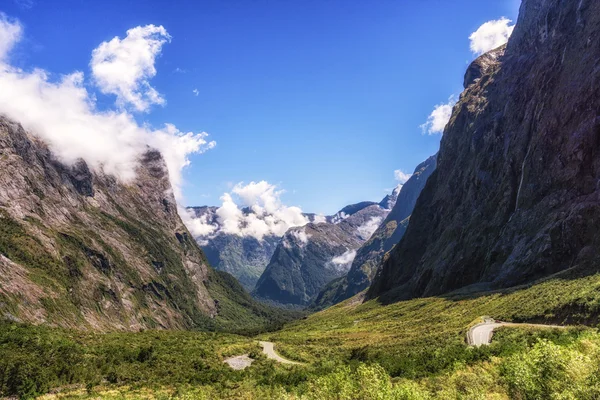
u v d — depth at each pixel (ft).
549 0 640.58
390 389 130.72
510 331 242.99
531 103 554.87
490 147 633.61
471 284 497.46
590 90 430.61
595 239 353.92
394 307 582.35
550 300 273.95
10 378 250.78
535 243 415.64
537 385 103.76
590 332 184.14
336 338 425.69
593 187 393.50
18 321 457.68
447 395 135.33
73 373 275.80
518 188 524.52
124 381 276.41
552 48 564.30
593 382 90.84
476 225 571.69
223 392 238.89
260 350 384.88
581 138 421.18
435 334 299.38
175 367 307.17
